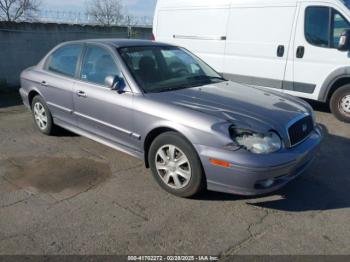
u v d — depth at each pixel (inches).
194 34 315.9
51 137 213.2
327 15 242.5
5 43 355.3
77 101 179.6
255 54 281.6
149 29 517.0
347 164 175.9
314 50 251.3
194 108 135.9
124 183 154.3
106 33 452.8
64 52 197.3
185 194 138.9
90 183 154.4
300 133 138.5
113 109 159.3
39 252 109.7
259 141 122.3
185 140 134.0
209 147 126.6
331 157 184.9
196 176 132.8
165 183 144.9
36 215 129.5
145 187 150.6
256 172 120.3
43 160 178.7
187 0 315.6
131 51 169.3
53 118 206.2
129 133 155.9
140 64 164.4
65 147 196.2
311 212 132.6
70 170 167.2
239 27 285.7
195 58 194.7
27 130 227.5
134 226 123.0
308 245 113.6
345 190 149.8
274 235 118.4
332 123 248.2
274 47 270.2
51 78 198.2
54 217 128.3
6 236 117.3
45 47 389.1
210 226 123.2
